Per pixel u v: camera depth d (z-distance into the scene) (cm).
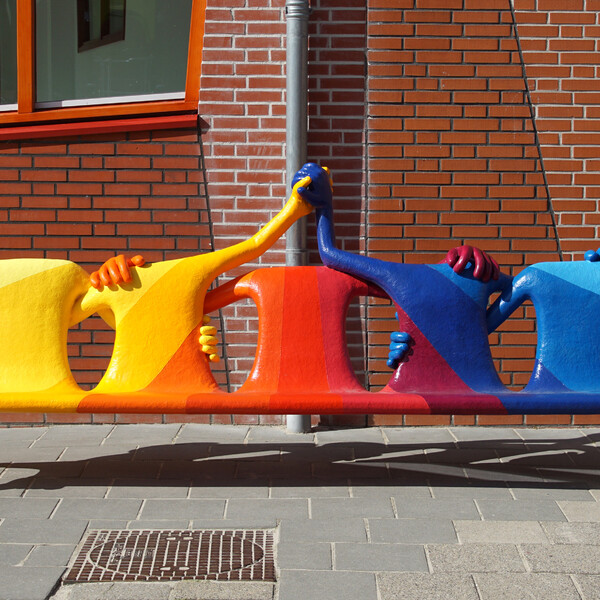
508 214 555
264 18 543
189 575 349
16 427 562
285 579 344
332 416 563
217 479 457
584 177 554
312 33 544
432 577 346
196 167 552
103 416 566
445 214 555
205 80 548
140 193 554
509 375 563
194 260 440
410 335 425
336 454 502
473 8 545
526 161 553
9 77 564
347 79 546
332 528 392
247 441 529
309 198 443
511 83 548
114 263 435
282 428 559
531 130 552
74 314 437
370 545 375
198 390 421
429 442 527
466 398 400
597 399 400
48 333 427
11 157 553
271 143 551
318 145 550
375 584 340
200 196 554
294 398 400
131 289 433
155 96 560
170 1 553
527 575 348
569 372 423
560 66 548
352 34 544
